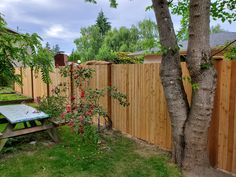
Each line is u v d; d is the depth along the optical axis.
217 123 3.05
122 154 3.56
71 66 5.53
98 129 4.36
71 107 4.30
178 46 3.02
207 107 2.76
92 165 3.17
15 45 3.59
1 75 3.76
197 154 2.91
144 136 4.14
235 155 2.87
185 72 3.31
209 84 2.71
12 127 3.56
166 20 2.94
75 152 3.62
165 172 2.98
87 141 3.99
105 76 4.86
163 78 3.09
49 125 3.99
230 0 3.39
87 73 4.88
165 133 3.72
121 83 4.57
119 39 26.55
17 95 9.34
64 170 3.03
